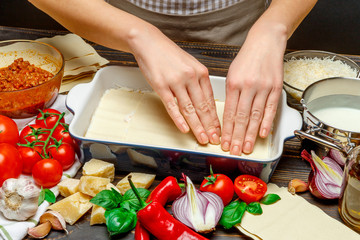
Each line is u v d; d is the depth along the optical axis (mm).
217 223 943
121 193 1027
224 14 1479
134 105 1187
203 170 1024
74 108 1090
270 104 1040
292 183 1023
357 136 961
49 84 1186
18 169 1021
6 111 1181
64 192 1020
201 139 1047
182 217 933
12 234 928
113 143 988
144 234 918
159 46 1060
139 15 1489
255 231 930
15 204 936
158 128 1121
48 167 1003
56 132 1112
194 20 1482
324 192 995
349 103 1107
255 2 1470
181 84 1020
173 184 980
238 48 1477
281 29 1117
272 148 1074
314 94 1103
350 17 2340
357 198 900
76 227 963
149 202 959
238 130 1033
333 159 1014
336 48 2344
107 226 919
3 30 1512
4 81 1229
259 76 1029
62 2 1159
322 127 988
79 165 1096
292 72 1272
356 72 1280
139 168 1057
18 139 1113
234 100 1032
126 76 1236
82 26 1167
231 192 986
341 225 948
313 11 2348
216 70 1376
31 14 2369
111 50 1446
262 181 1001
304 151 1008
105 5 1166
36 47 1321
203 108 1040
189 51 1453
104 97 1205
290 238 919
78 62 1336
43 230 934
